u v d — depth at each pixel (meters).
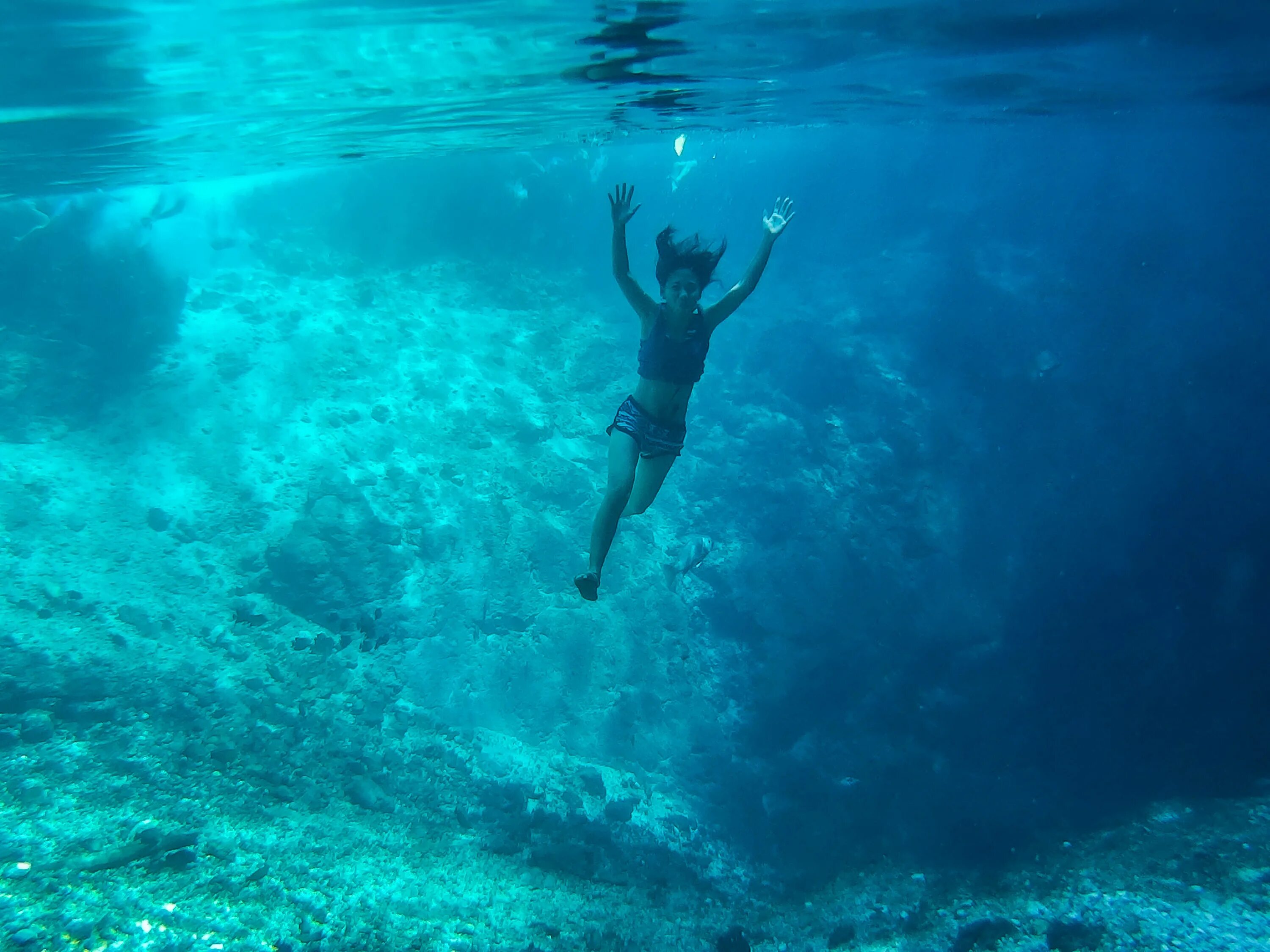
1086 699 12.22
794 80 11.16
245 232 17.97
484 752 9.33
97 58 5.94
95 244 13.04
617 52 7.57
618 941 6.66
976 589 13.44
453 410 14.65
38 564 9.02
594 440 15.28
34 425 11.47
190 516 10.94
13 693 6.82
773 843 9.93
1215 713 11.55
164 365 13.38
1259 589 12.43
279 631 9.72
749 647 12.57
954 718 12.03
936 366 17.17
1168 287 18.06
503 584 11.68
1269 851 7.77
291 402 13.51
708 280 4.07
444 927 5.78
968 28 8.42
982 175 29.83
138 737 6.98
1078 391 15.73
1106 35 9.18
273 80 7.39
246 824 6.24
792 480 14.89
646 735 10.82
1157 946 6.59
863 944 7.89
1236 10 8.00
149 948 4.27
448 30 6.15
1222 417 14.38
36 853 4.92
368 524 11.57
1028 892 8.28
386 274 18.69
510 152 18.81
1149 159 38.75
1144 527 13.43
